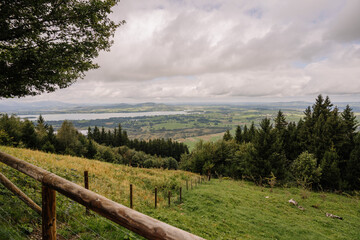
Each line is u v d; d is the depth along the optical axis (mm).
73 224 5355
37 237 4191
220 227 11203
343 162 35250
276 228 12680
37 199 5863
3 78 6656
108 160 56781
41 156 15062
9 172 7070
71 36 7496
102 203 1385
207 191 18906
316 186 30922
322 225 14633
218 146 44656
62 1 6680
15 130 39062
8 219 4352
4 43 6871
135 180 18203
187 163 52781
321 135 38812
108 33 8383
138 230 1132
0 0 5715
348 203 21766
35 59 6555
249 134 61281
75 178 12266
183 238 931
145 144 96875
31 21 6547
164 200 15008
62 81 8680
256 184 30281
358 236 13367
